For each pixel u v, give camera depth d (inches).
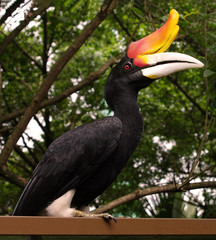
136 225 74.6
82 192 105.3
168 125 248.2
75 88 179.9
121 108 113.9
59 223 71.0
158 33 119.3
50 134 211.2
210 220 76.4
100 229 73.0
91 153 102.4
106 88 120.5
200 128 246.7
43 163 102.9
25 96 231.8
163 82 255.8
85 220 72.9
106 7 120.8
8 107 219.0
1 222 68.1
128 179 229.8
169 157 230.7
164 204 211.5
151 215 212.1
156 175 230.5
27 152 271.9
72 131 108.0
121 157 107.8
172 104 258.5
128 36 246.1
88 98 233.5
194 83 255.8
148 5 172.9
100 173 105.2
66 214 98.5
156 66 114.8
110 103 119.9
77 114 233.9
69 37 239.8
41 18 215.3
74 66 261.3
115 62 191.0
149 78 115.2
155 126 250.8
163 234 74.7
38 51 251.0
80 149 102.2
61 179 100.2
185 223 75.9
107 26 259.8
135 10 149.2
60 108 225.6
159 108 257.8
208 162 212.4
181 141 245.0
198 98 259.0
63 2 215.3
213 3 158.2
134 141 110.6
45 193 99.0
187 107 258.2
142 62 115.7
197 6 163.2
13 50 231.3
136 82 116.5
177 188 148.3
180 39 201.3
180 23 140.2
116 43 261.0
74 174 101.6
